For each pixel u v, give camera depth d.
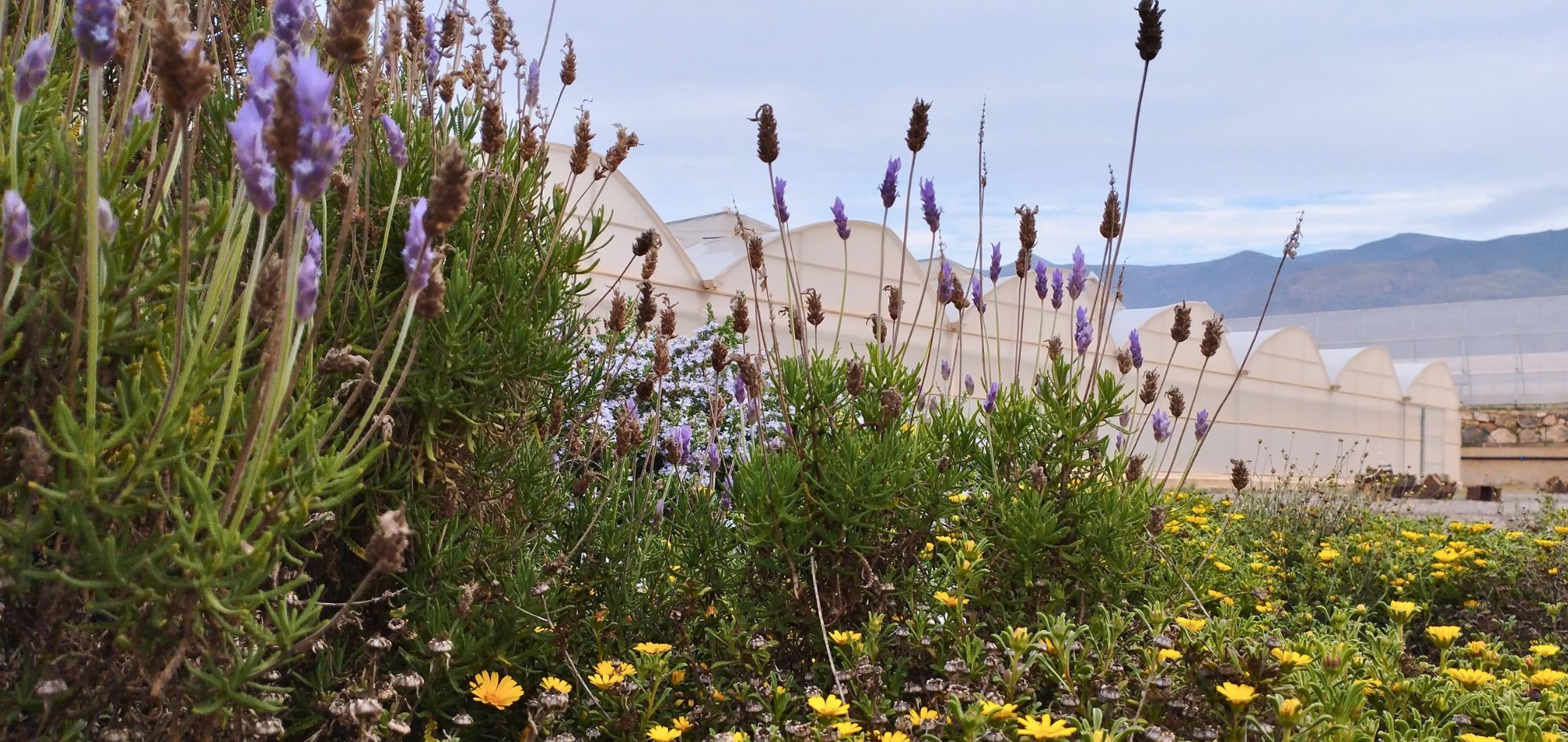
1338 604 4.07
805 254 13.20
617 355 4.57
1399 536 5.19
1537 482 33.69
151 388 1.52
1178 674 2.27
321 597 2.30
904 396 2.89
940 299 3.22
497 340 2.39
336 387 2.20
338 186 2.19
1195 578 3.13
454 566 2.32
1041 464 2.90
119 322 1.56
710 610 2.79
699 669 2.48
